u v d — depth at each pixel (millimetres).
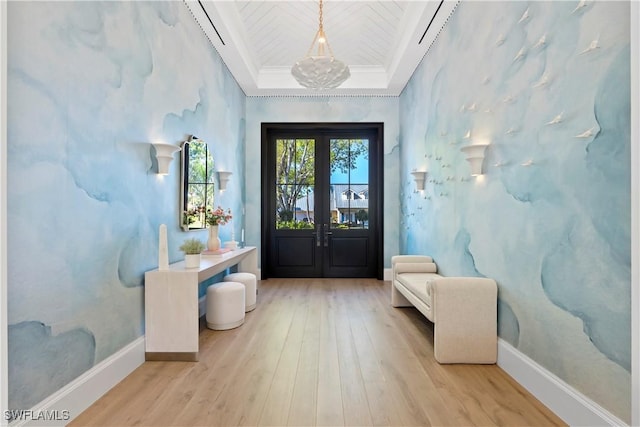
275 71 5320
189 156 3330
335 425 1770
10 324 1506
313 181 5910
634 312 1423
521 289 2211
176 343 2539
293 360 2559
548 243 1953
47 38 1684
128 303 2379
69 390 1812
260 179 5707
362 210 5902
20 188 1547
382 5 3816
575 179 1751
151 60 2654
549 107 1939
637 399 1419
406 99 5195
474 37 2859
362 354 2676
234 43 3957
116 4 2219
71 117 1846
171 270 2604
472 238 2924
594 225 1637
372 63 5152
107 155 2150
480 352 2490
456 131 3248
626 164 1475
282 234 5906
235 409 1908
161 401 1989
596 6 1618
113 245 2221
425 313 2791
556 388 1862
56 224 1751
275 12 3984
